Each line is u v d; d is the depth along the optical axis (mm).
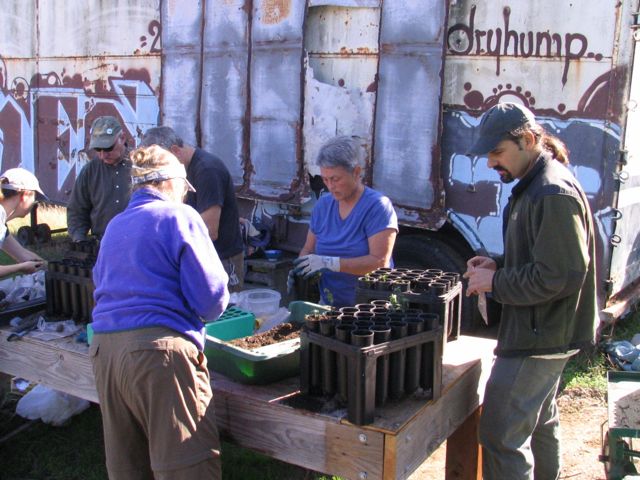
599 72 3779
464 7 4156
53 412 3523
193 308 2096
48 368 2738
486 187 4211
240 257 3803
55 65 6746
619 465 2521
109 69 6234
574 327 2291
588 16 3773
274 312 2900
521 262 2258
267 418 2178
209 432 2098
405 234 4812
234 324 2604
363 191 3137
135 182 2193
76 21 6434
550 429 2582
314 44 4848
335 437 2037
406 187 4496
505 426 2342
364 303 2500
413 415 2041
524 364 2293
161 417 2002
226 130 5379
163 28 5680
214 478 2109
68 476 3238
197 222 2143
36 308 3111
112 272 2109
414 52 4344
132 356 1997
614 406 2602
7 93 7320
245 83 5195
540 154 2205
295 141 4980
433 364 2146
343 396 2061
